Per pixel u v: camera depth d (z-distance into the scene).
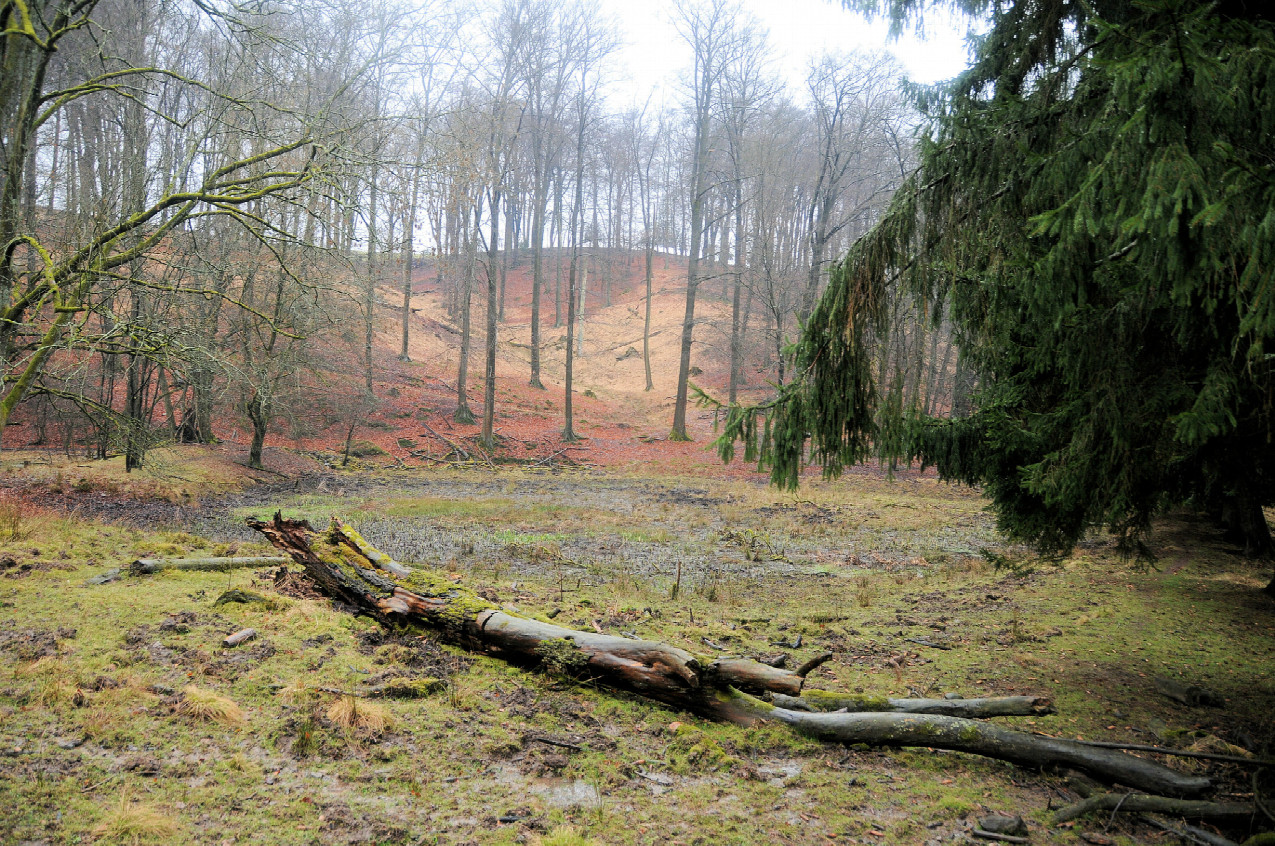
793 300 37.72
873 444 5.79
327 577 6.92
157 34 12.11
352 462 27.19
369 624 6.57
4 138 8.42
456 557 12.84
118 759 3.95
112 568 7.58
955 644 8.37
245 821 3.59
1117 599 10.80
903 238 5.18
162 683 4.87
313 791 3.94
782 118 43.06
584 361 49.91
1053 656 7.96
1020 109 4.54
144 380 16.00
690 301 35.59
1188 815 4.43
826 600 10.96
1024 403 6.32
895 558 14.87
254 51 9.98
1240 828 4.34
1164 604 10.48
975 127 4.70
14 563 7.25
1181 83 3.00
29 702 4.37
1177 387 4.30
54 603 6.15
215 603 6.57
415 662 5.89
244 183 9.16
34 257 10.08
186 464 19.77
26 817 3.33
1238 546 14.45
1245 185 2.80
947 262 4.96
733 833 4.02
